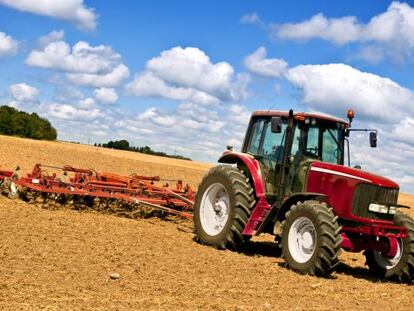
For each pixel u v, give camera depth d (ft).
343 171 30.55
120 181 45.78
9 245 27.35
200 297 21.56
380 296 26.09
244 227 33.53
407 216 31.71
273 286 25.27
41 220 35.50
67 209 41.24
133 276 23.97
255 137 36.01
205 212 35.76
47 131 216.54
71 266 24.49
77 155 112.78
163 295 21.25
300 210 29.81
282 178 32.78
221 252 33.24
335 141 34.27
